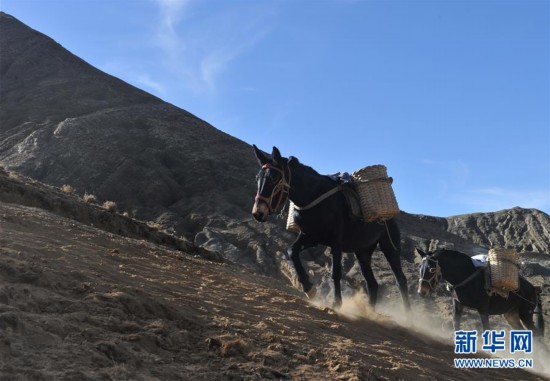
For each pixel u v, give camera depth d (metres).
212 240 57.06
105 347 4.91
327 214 9.76
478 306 11.66
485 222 118.75
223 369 5.33
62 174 69.81
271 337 6.55
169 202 69.44
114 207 21.80
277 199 9.36
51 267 6.70
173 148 80.50
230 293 8.98
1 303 5.22
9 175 19.66
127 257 9.57
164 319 6.23
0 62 109.25
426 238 74.06
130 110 93.62
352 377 5.94
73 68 111.56
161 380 4.75
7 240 7.57
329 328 8.27
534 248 105.88
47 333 4.88
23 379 4.06
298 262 9.79
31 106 90.81
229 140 91.06
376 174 10.26
